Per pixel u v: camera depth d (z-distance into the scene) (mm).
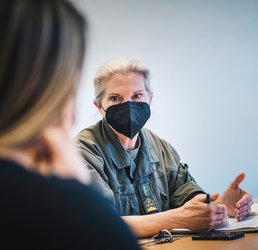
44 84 554
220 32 3229
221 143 3205
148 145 2076
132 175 1953
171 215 1648
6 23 543
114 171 1911
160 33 3234
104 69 1986
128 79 1954
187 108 3225
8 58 539
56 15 577
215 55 3225
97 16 3201
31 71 546
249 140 3188
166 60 3238
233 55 3219
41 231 513
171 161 2127
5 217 509
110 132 1972
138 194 1942
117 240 549
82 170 658
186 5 3236
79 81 603
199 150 3217
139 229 1615
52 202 529
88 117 2863
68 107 602
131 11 3230
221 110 3213
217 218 1609
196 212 1612
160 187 2031
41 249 509
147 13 3234
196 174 3219
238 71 3211
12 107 542
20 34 545
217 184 3199
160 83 3236
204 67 3225
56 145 607
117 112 1940
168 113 3230
